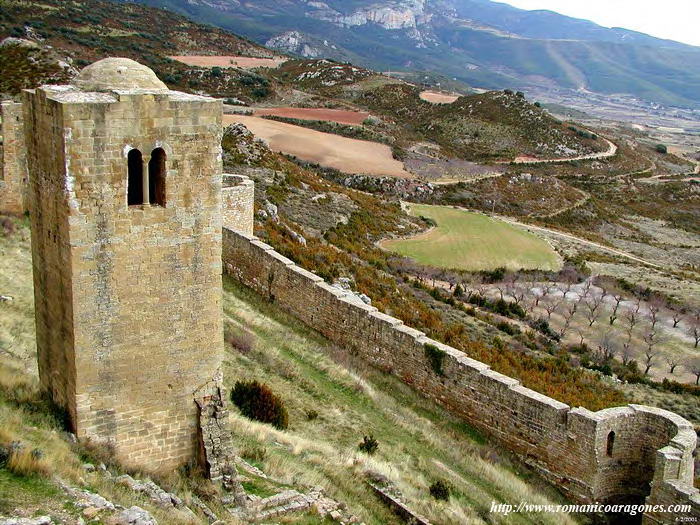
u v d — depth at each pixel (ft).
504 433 65.41
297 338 80.59
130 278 37.73
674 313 151.94
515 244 203.41
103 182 35.68
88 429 38.55
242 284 96.78
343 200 197.06
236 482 41.65
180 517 35.17
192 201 38.68
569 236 264.72
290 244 124.98
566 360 110.83
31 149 38.99
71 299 36.50
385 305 108.06
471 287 155.53
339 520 42.57
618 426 58.95
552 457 61.26
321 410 63.21
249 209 106.83
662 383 105.70
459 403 69.62
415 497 50.16
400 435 62.59
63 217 35.76
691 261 265.95
